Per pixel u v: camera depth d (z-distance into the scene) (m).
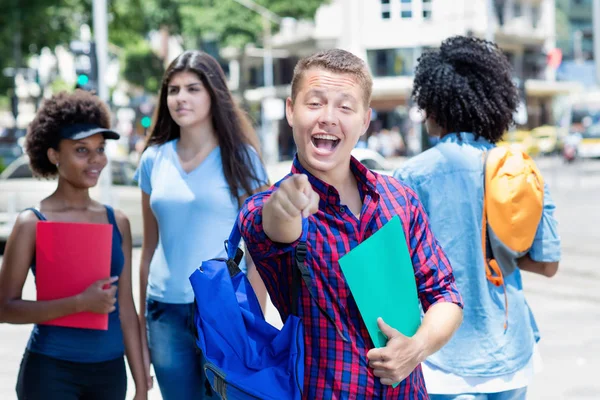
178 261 3.80
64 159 3.51
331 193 2.19
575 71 62.19
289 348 2.15
